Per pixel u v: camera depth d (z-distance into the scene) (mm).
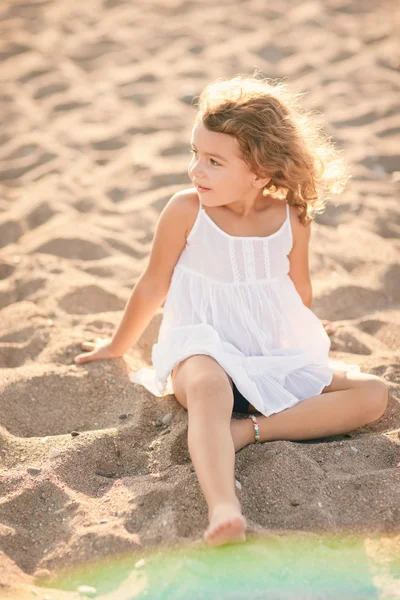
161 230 2314
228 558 1765
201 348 2180
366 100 5051
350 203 3898
